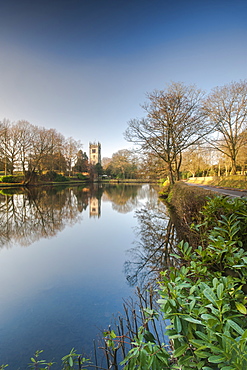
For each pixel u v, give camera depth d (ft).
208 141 69.36
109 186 160.56
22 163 128.36
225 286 4.69
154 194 92.43
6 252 21.52
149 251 21.01
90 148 309.42
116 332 9.25
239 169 122.83
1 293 13.41
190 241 15.81
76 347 8.85
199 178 118.21
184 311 4.55
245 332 3.04
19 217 41.34
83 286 14.15
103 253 20.88
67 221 37.47
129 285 14.05
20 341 9.30
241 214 7.29
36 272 16.66
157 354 4.34
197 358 4.10
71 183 181.68
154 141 57.88
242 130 76.13
